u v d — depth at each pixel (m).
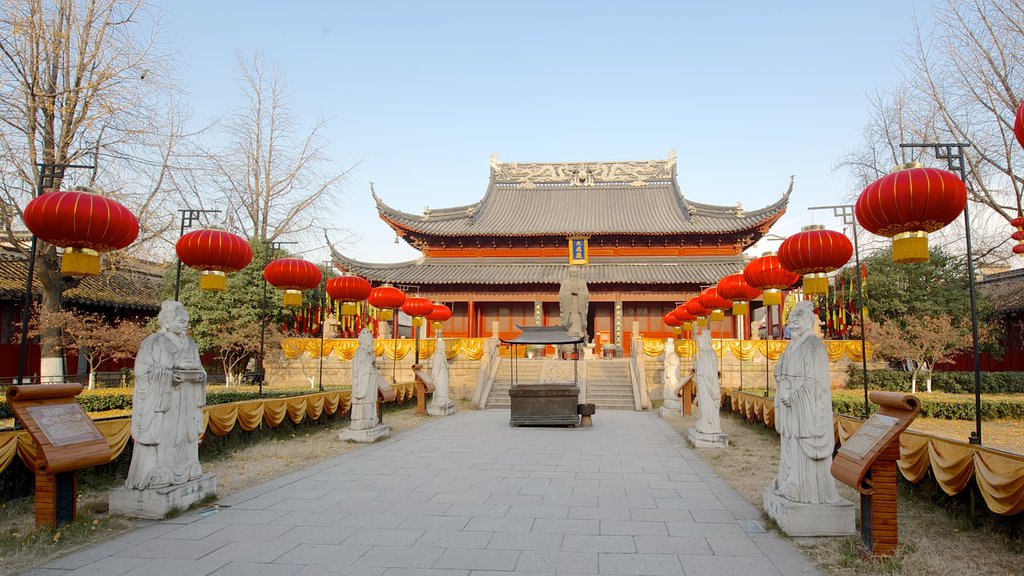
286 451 15.67
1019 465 7.93
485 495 11.38
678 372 26.53
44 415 9.09
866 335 29.27
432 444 17.62
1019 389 26.72
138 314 36.19
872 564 7.51
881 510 7.86
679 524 9.41
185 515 9.87
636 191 54.72
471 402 28.83
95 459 9.43
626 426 21.75
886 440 7.68
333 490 11.77
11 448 10.15
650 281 43.66
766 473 13.23
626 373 32.12
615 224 49.44
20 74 23.47
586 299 34.56
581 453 16.05
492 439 18.61
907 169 9.55
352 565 7.63
